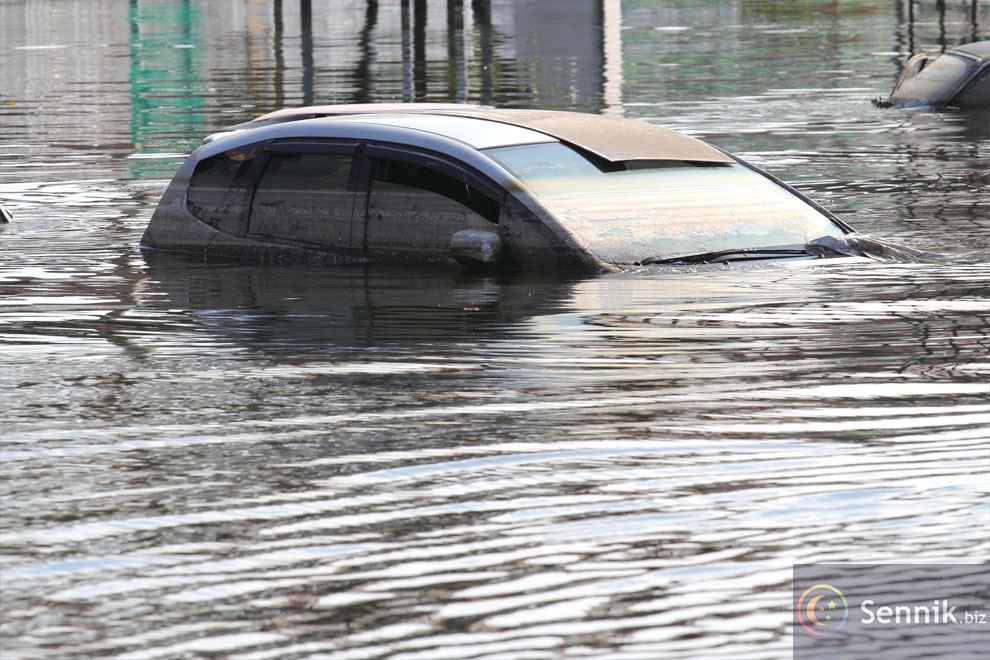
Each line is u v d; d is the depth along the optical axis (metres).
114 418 12.48
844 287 18.03
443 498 10.30
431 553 9.30
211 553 9.37
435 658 7.94
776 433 11.75
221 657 7.97
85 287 19.06
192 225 22.05
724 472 10.77
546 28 80.19
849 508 9.96
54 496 10.48
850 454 11.16
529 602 8.59
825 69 56.00
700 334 15.48
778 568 8.98
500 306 17.20
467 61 61.97
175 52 68.56
